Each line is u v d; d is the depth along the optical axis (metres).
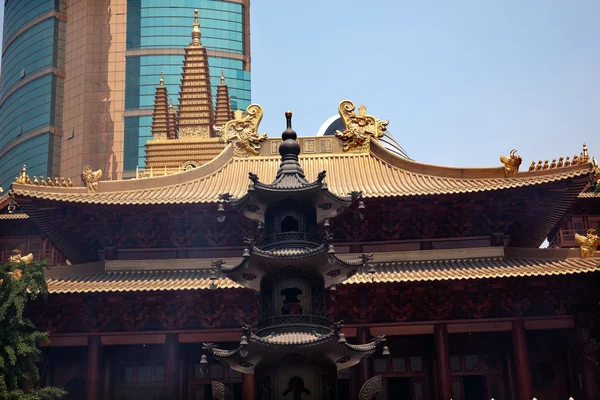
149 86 174.12
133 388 48.00
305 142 54.12
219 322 46.62
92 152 170.00
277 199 31.84
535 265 46.12
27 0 187.75
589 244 46.94
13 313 39.66
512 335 45.94
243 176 52.19
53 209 47.75
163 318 46.44
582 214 70.88
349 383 47.03
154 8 180.00
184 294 45.03
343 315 46.50
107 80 174.88
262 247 31.75
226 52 181.38
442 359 45.38
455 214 48.25
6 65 191.00
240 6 186.88
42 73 178.75
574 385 46.72
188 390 47.78
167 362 45.81
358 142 53.78
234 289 44.62
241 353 28.92
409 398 47.75
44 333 41.03
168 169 75.00
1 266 40.09
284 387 29.56
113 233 49.09
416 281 44.09
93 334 46.38
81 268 48.31
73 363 48.19
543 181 46.62
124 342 46.31
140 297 45.44
